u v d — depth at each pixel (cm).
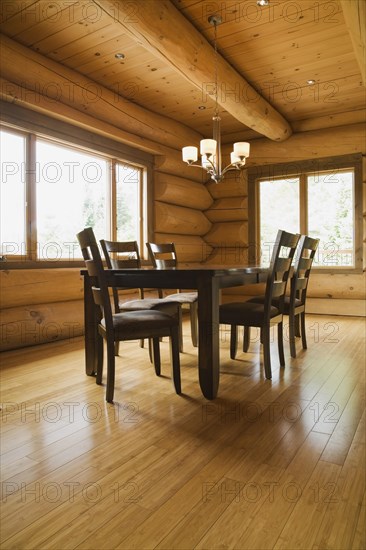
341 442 172
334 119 559
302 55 398
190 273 227
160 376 274
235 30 352
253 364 303
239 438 177
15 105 363
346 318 539
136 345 381
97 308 267
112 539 113
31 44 362
